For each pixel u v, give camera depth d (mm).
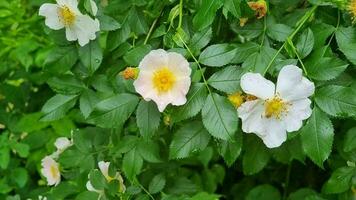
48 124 861
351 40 614
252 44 614
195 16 603
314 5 627
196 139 613
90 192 676
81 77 698
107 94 690
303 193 804
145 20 677
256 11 622
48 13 668
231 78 589
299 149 663
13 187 859
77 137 731
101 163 695
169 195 680
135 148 666
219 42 699
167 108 608
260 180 911
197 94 588
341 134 691
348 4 614
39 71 918
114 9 675
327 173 870
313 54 600
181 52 607
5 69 924
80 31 663
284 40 628
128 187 675
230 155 610
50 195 776
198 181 856
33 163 882
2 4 902
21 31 908
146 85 594
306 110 575
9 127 888
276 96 572
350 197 690
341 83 615
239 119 606
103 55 711
